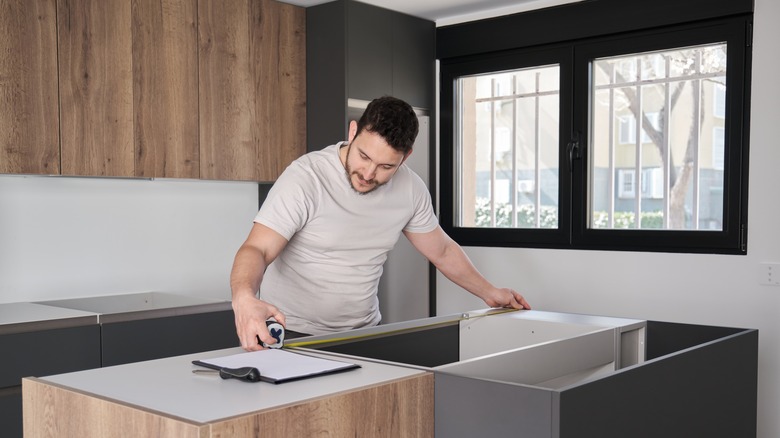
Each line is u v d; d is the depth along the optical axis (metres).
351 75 3.81
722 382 1.85
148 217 3.62
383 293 4.07
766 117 3.25
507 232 4.12
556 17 3.86
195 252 3.82
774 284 3.23
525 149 4.15
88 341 2.84
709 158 3.51
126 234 3.54
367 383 1.30
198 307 3.25
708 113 3.51
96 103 3.10
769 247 3.25
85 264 3.40
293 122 3.88
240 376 1.32
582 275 3.82
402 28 4.11
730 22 3.37
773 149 3.23
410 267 4.23
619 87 3.78
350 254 2.16
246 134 3.65
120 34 3.17
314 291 2.17
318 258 2.13
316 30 3.88
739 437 1.96
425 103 4.30
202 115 3.46
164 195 3.68
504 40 4.05
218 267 3.92
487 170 4.31
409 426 1.34
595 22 3.74
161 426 1.10
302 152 3.93
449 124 4.37
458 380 1.34
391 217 2.19
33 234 3.23
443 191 4.41
